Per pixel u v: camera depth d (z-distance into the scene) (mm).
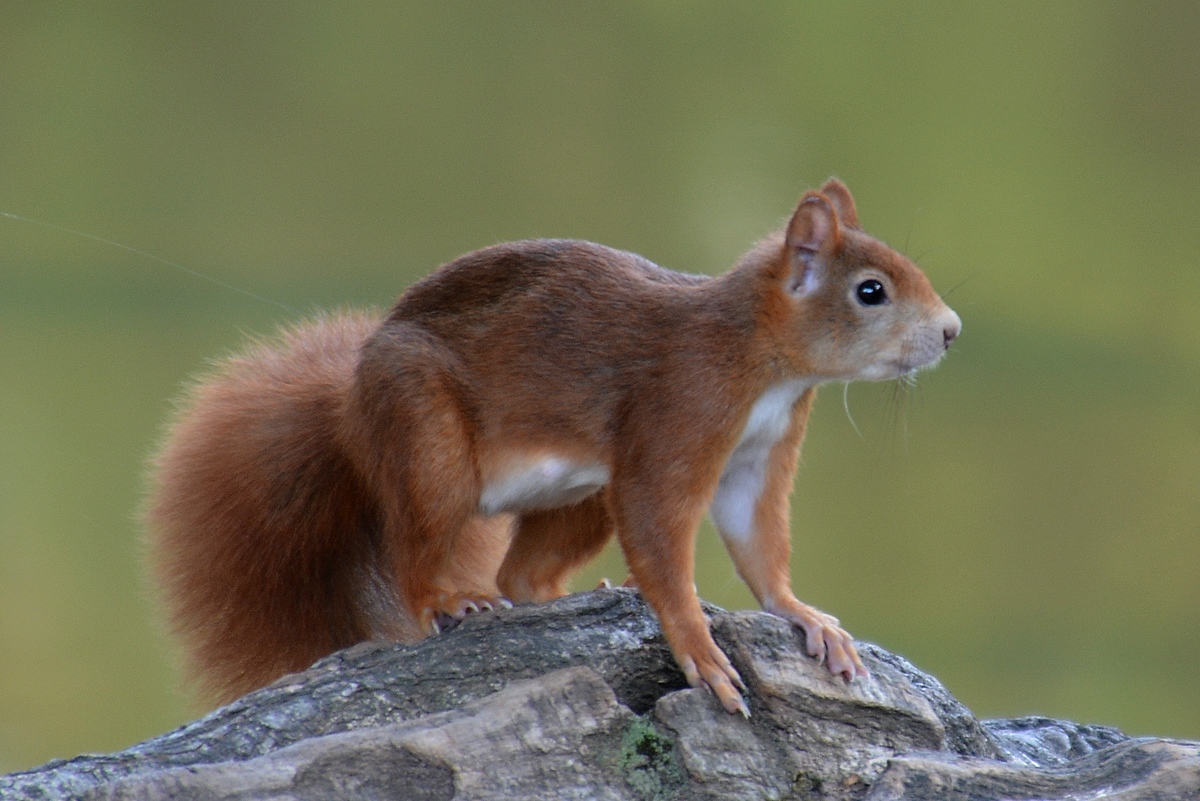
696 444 4578
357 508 4652
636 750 4535
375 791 4512
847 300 4582
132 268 8070
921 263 8125
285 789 4504
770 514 4605
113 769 4512
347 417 4625
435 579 4605
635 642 4574
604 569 5156
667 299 4594
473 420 4602
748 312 4586
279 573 4656
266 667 4664
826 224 4586
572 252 4613
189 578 4668
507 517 4695
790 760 4543
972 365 7797
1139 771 4531
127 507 6094
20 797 4496
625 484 4582
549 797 4520
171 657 4676
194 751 4523
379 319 4707
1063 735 4629
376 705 4547
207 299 7809
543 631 4574
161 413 6691
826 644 4566
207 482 4660
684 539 4574
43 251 8125
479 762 4516
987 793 4527
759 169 8898
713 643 4559
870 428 7266
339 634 4664
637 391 4586
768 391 4594
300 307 7762
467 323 4605
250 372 4676
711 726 4539
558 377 4594
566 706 4535
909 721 4555
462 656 4562
